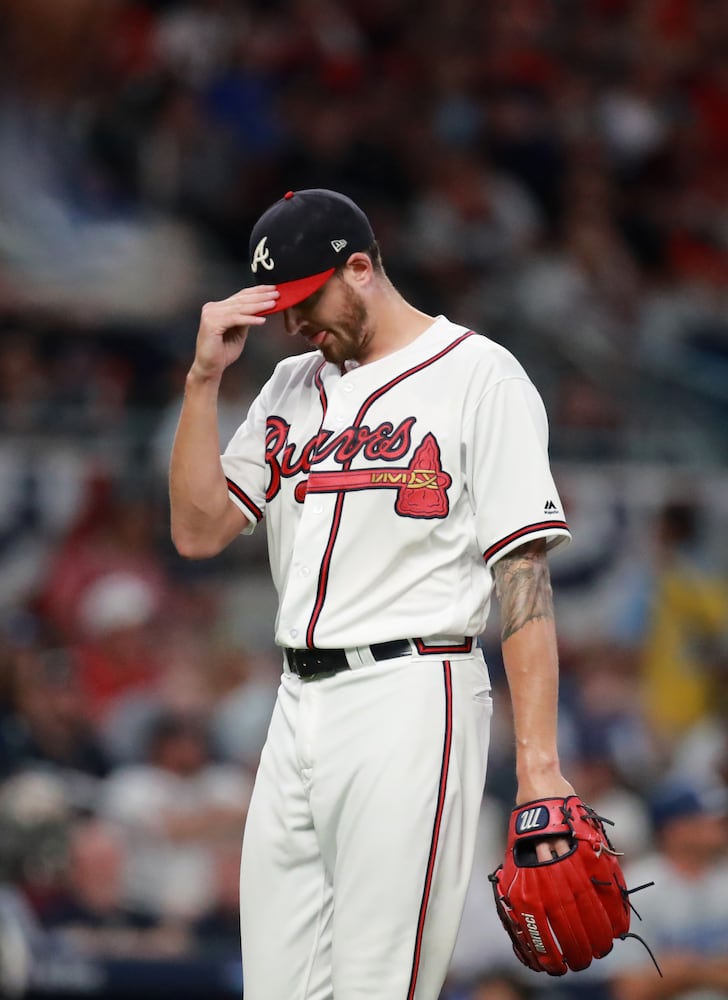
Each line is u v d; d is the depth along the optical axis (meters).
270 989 10.12
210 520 10.60
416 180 44.06
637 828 24.62
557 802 9.41
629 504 31.78
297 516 10.41
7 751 23.66
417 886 9.65
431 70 48.06
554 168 46.47
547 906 9.39
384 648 9.85
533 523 9.80
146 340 37.06
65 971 17.34
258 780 10.45
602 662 30.44
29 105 40.34
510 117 47.03
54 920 19.92
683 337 42.91
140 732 25.59
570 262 44.16
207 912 21.52
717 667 31.16
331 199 10.22
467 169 44.56
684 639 31.28
